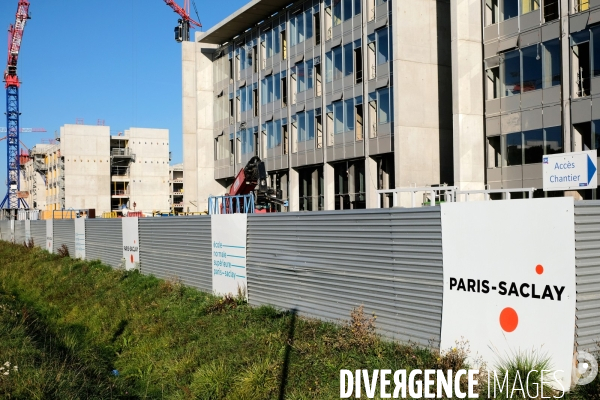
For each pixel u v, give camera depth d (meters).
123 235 20.38
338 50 35.25
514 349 6.87
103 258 22.62
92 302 15.67
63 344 11.27
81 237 25.55
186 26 77.25
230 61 47.94
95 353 10.91
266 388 7.74
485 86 27.98
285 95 40.75
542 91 25.28
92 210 41.03
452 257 7.67
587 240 6.48
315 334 9.40
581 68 23.80
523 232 6.83
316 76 37.47
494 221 7.15
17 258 28.78
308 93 38.03
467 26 27.81
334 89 35.59
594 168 8.50
